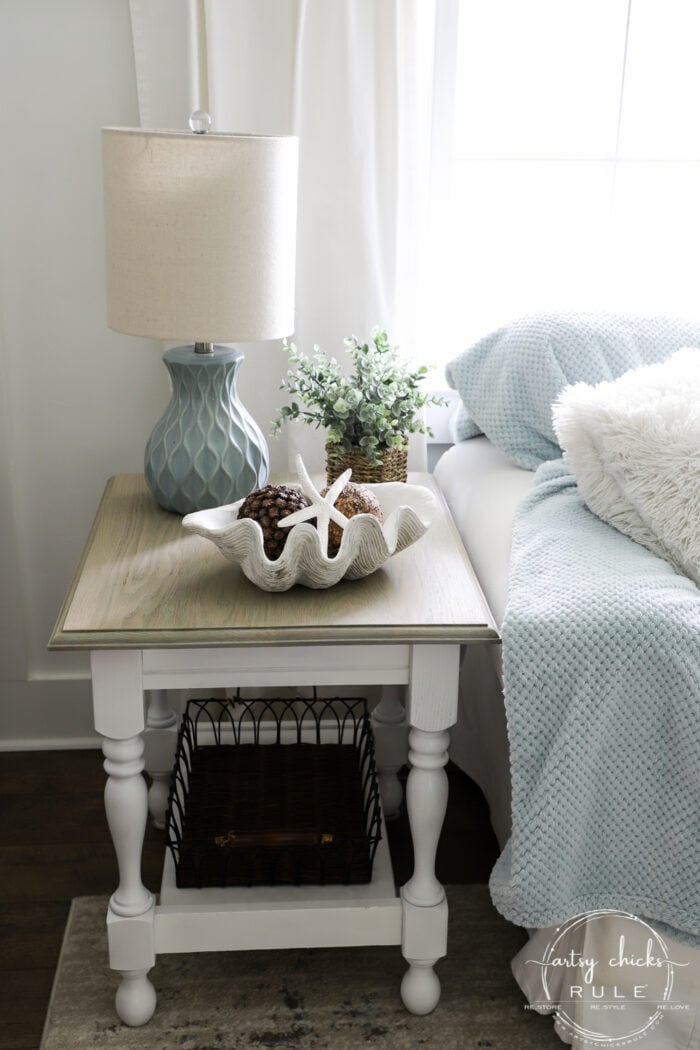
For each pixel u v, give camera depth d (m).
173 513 1.78
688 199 2.26
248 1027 1.65
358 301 2.04
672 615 1.40
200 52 1.92
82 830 2.08
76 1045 1.61
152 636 1.40
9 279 2.06
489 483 1.89
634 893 1.46
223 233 1.55
